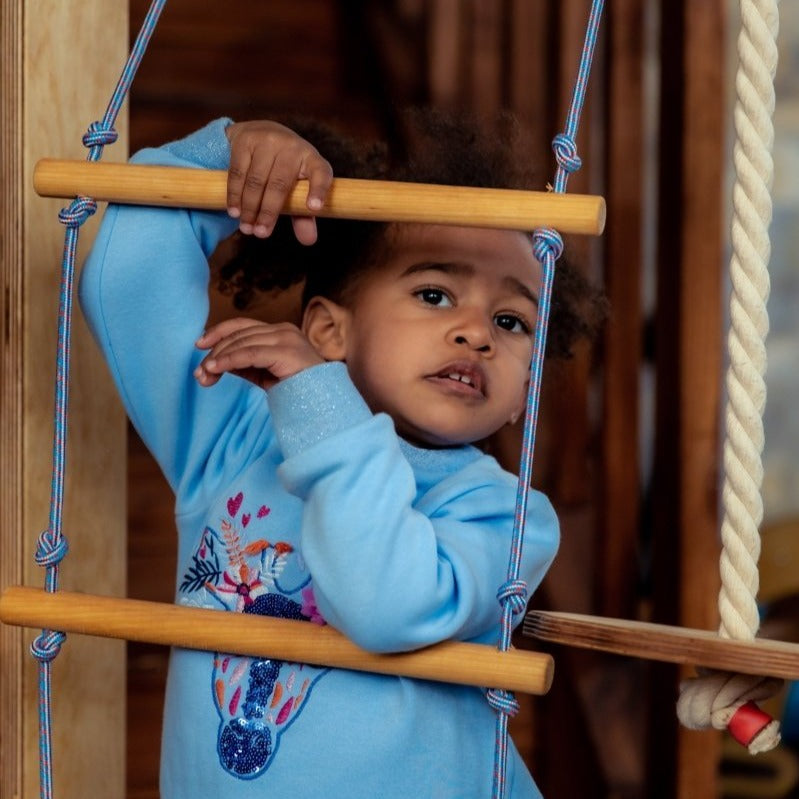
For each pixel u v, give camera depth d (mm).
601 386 2398
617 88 2395
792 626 2920
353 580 1071
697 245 2195
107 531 1449
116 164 1177
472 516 1229
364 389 1323
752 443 1070
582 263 1812
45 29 1384
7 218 1381
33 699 1386
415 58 2652
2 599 1181
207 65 2713
